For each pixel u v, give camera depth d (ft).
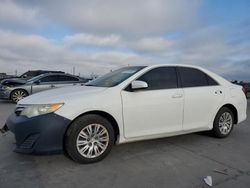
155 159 13.58
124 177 11.31
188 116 15.96
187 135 18.66
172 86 15.57
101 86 14.75
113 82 14.66
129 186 10.48
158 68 15.57
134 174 11.64
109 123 13.21
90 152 12.68
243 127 22.49
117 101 13.38
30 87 39.81
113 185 10.54
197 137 18.20
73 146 12.21
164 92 14.97
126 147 15.46
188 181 11.03
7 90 39.19
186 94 15.80
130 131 13.87
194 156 14.20
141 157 13.83
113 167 12.39
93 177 11.25
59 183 10.62
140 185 10.58
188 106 15.85
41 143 11.78
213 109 17.24
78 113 12.30
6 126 14.12
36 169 11.96
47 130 11.77
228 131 18.37
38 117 11.92
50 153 11.94
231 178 11.41
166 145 16.08
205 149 15.51
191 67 17.06
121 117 13.50
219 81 18.08
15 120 12.48
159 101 14.64
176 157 13.96
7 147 14.92
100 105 12.85
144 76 14.84
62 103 12.20
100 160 13.08
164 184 10.71
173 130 15.38
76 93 13.20
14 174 11.38
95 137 12.85
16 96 39.50
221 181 11.09
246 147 16.14
